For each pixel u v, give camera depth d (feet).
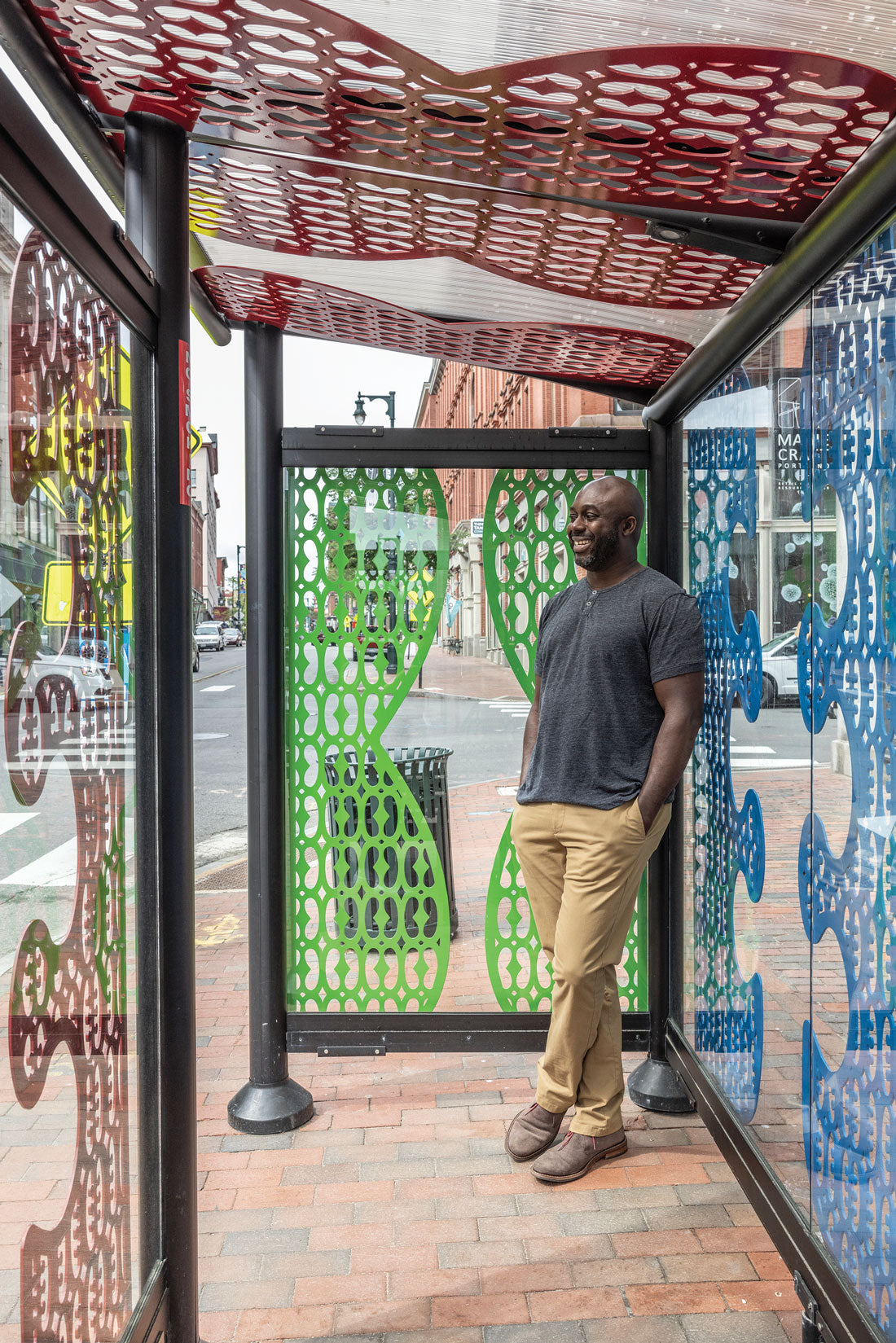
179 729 6.62
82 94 6.31
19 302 4.22
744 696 9.04
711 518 10.13
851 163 6.19
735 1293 7.95
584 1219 9.00
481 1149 10.32
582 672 9.89
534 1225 8.92
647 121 5.85
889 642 5.86
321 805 11.90
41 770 4.45
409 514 11.78
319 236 8.60
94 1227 5.29
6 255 4.07
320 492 11.73
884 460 5.91
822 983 7.11
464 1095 11.68
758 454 8.52
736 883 9.31
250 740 11.10
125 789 5.95
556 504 11.93
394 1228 8.88
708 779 10.33
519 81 5.52
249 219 8.41
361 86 5.82
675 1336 7.46
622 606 9.83
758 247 7.23
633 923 11.98
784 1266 8.29
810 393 7.14
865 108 5.48
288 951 11.96
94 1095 5.31
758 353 8.44
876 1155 6.15
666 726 9.50
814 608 7.13
